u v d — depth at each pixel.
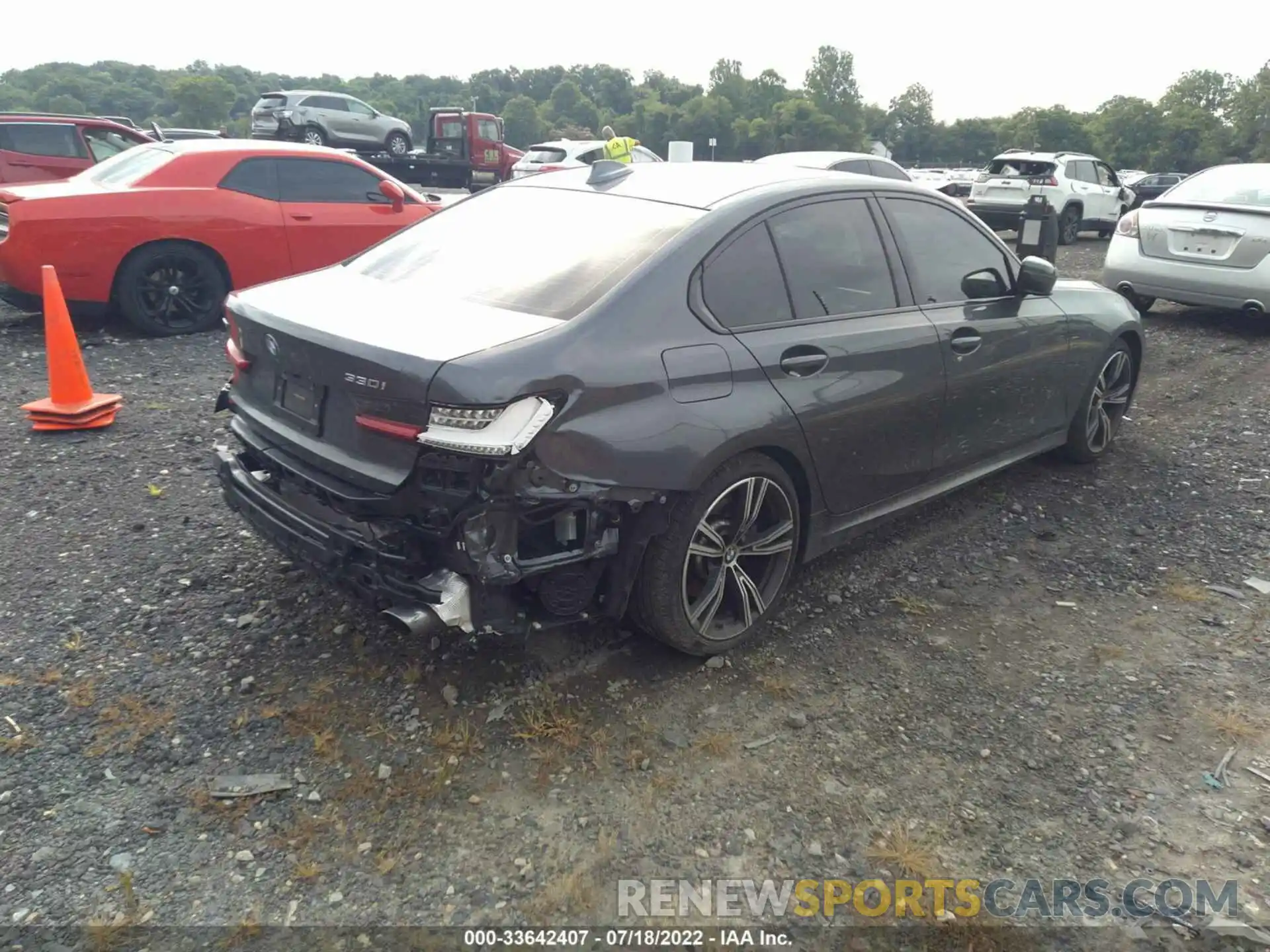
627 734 3.07
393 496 2.76
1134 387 5.73
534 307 3.06
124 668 3.31
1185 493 5.20
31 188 7.64
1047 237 9.93
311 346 2.96
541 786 2.82
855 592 4.07
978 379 4.24
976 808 2.81
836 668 3.49
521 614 2.97
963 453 4.36
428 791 2.79
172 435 5.58
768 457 3.42
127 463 5.11
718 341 3.21
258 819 2.67
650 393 2.97
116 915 2.36
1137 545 4.57
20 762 2.84
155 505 4.63
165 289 7.88
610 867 2.56
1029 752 3.06
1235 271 8.73
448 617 2.76
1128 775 2.96
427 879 2.50
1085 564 4.37
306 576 3.97
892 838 2.68
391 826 2.66
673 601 3.23
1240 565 4.37
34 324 8.23
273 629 3.58
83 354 7.25
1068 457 5.48
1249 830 2.75
